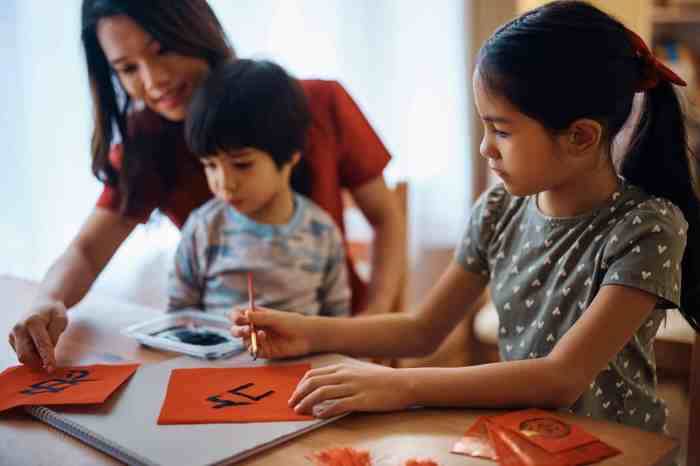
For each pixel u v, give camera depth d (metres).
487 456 0.65
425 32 2.54
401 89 2.48
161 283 1.82
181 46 1.25
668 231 0.82
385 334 0.99
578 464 0.64
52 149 1.59
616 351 0.78
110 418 0.72
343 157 1.52
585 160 0.84
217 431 0.69
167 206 1.44
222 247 1.28
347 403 0.73
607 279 0.82
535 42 0.79
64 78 1.59
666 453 0.66
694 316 0.90
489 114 0.82
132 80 1.28
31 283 1.28
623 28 0.84
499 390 0.75
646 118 0.88
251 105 1.20
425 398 0.75
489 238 1.03
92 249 1.33
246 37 1.95
